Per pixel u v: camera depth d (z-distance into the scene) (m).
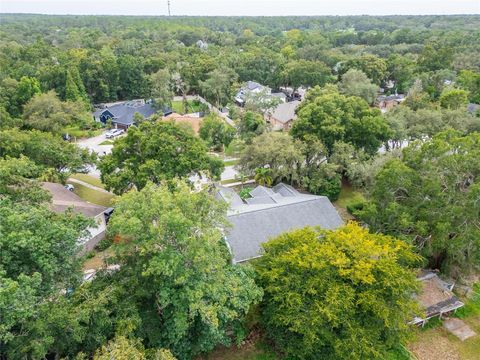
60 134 56.19
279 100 71.44
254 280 21.02
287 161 37.84
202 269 17.25
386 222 27.05
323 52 105.56
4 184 21.56
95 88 83.31
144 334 18.11
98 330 16.52
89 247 30.03
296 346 20.02
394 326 19.33
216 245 18.70
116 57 96.38
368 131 41.03
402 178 26.14
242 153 40.81
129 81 87.06
